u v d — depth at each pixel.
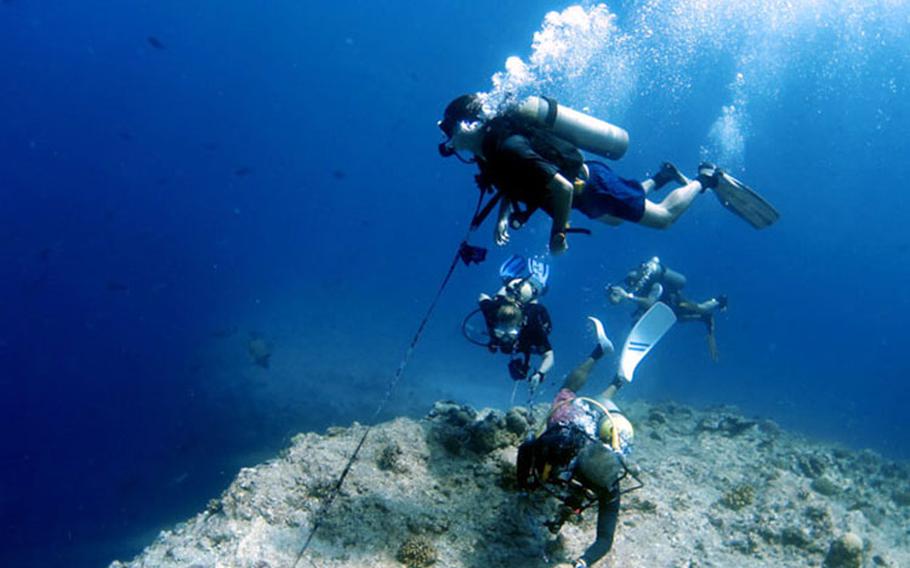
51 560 13.72
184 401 20.73
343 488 3.94
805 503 4.77
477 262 3.35
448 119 3.58
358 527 3.66
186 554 3.36
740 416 7.19
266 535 3.52
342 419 17.61
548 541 3.67
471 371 24.05
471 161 3.76
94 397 23.88
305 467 4.11
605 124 3.62
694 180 4.80
